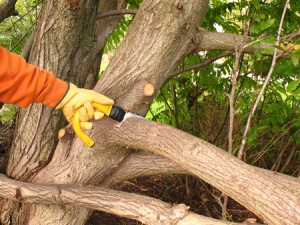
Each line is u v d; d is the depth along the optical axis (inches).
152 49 92.4
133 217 84.3
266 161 160.6
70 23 102.0
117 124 89.2
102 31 118.3
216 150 74.5
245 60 141.7
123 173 99.4
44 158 108.4
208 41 99.6
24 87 71.0
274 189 65.9
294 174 156.0
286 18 126.1
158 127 82.1
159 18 90.7
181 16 90.4
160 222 79.2
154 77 94.6
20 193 96.3
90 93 75.6
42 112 106.0
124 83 94.1
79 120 75.9
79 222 105.4
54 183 100.1
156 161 96.2
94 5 106.3
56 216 102.3
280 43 97.3
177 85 154.3
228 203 152.9
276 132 144.0
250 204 67.6
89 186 94.2
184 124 159.0
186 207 77.9
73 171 98.7
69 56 106.0
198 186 159.9
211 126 153.4
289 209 63.0
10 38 165.6
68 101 74.4
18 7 186.5
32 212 104.9
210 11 136.3
